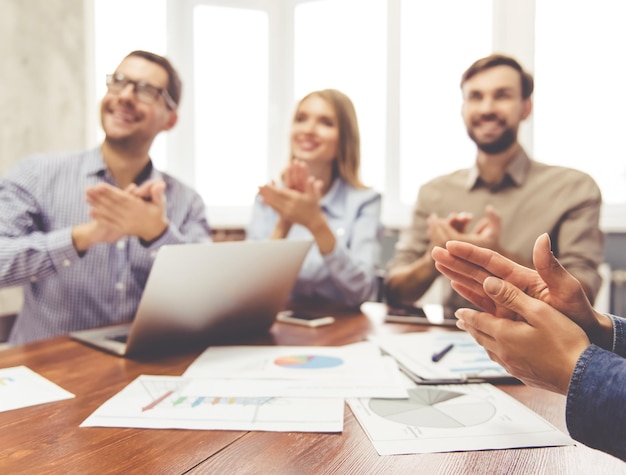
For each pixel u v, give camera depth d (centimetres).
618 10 252
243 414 63
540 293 55
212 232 281
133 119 142
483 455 53
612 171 259
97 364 85
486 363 84
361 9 294
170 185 161
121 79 141
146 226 107
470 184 188
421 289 159
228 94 300
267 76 302
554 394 71
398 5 283
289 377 77
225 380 76
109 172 150
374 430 59
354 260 152
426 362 84
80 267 140
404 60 288
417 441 56
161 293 82
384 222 289
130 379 77
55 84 250
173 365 84
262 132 305
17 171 145
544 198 178
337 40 300
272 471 50
